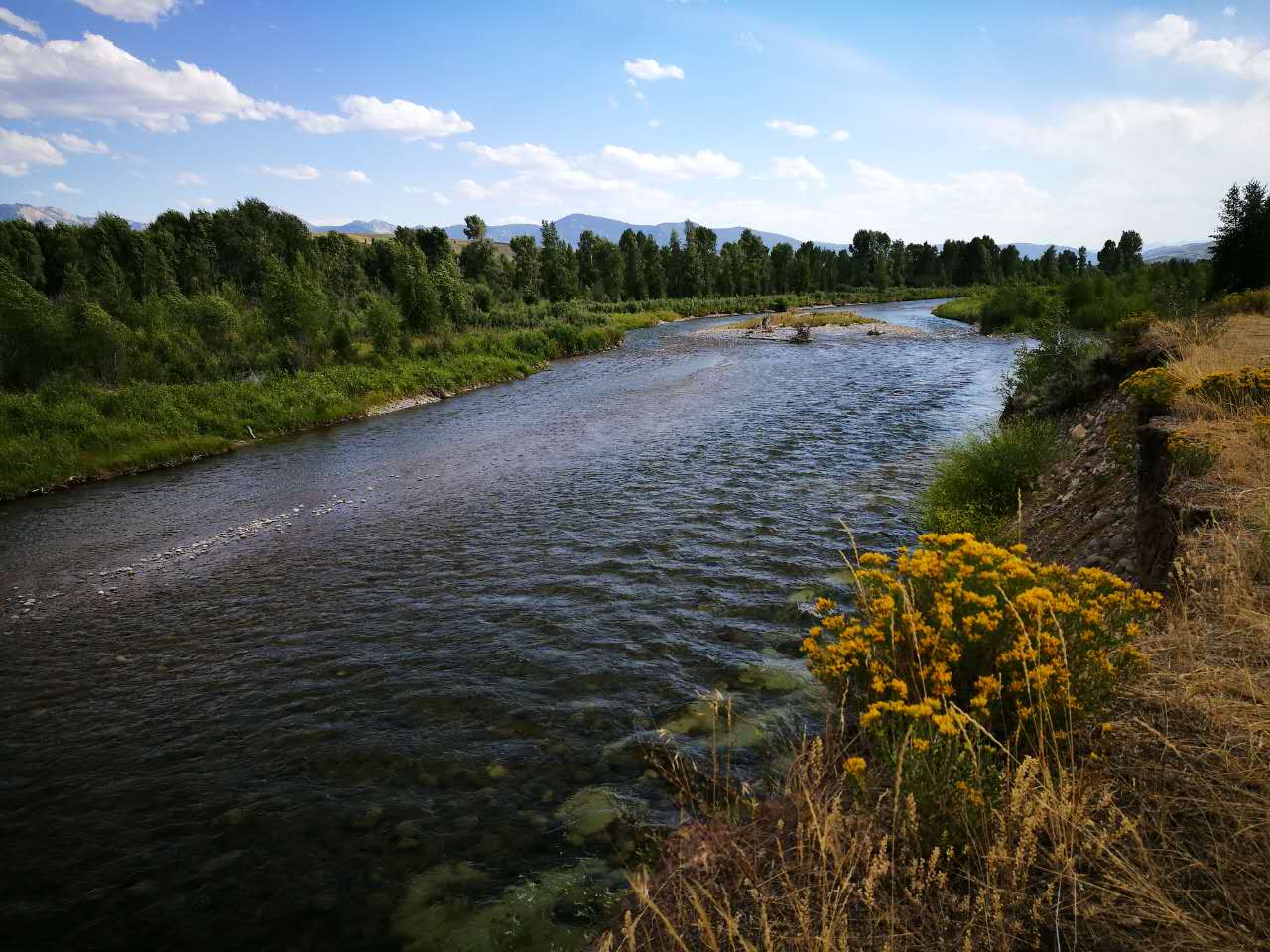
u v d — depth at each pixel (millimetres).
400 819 5219
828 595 8836
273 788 5754
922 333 55344
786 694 6520
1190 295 36594
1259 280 35312
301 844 5039
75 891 4758
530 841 4828
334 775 5859
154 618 9867
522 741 6133
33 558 13227
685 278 111188
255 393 28094
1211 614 4344
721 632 8031
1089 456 11328
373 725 6609
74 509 16781
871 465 15773
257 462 21141
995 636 4156
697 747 5777
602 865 4500
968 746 3381
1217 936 2449
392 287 79875
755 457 17188
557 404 29016
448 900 4359
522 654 7832
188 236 74312
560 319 65312
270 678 7754
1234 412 7770
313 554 12172
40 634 9633
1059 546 8781
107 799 5801
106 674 8211
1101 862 2898
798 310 93125
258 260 70250
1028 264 148875
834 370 34781
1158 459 6938
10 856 5160
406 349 40062
